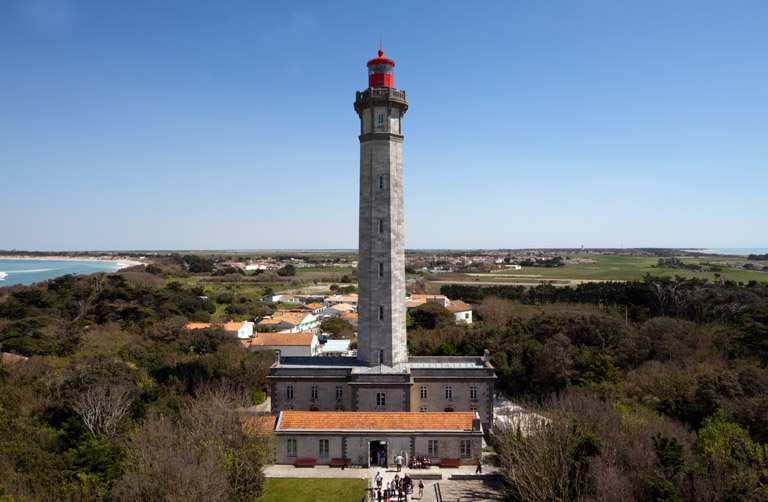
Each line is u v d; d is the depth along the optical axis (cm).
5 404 6644
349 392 6500
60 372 7694
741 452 4616
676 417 6303
